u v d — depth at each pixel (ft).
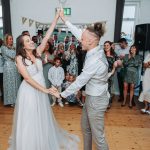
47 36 7.22
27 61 6.56
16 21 16.63
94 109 5.83
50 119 7.57
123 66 13.42
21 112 6.79
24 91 6.78
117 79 15.61
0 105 13.25
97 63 5.48
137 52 13.78
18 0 16.33
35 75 6.79
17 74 12.69
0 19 16.53
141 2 16.19
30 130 6.81
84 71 5.61
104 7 16.08
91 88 5.77
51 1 16.20
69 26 6.90
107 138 9.00
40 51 7.20
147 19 16.53
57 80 12.95
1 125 10.16
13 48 12.62
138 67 13.30
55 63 13.03
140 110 12.81
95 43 5.56
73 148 8.00
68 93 5.97
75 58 13.61
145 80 12.10
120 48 15.08
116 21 15.94
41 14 16.47
